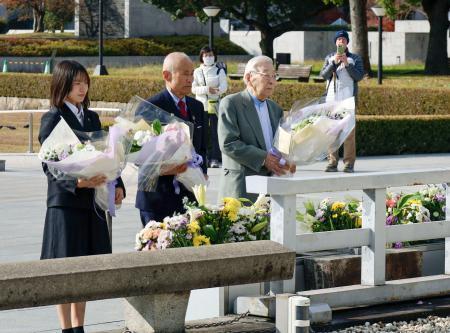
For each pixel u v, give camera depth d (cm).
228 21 6888
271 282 884
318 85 3581
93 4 6775
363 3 4553
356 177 900
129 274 704
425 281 958
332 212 998
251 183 869
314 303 885
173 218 879
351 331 873
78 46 5984
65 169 830
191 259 732
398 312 920
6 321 982
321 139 987
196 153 971
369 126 2514
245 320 860
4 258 1265
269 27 5659
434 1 4894
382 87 3381
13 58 5853
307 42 5862
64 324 855
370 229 925
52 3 7175
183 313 792
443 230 980
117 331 813
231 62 6122
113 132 848
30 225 1516
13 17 8644
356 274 945
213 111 2128
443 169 975
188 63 981
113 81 4075
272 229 875
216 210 903
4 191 1886
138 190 962
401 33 5656
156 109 930
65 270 684
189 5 5503
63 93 857
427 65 4941
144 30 6600
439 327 899
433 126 2600
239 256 750
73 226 847
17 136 3117
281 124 998
